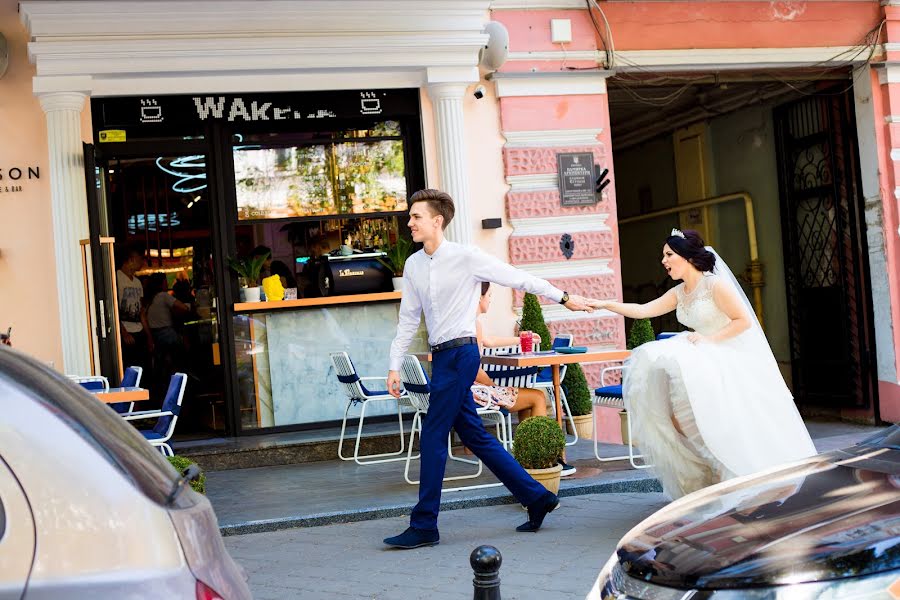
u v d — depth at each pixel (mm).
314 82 10539
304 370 10703
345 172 10984
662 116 15625
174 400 8023
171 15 9836
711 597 2881
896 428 3951
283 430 10648
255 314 10625
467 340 6664
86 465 2373
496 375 8805
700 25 11828
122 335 11602
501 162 11211
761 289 14852
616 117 15477
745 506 3342
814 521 3053
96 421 2619
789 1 12117
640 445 6910
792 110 13836
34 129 10062
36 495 2311
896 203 12391
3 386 2402
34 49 9617
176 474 2777
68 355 9758
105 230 10367
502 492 7945
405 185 11078
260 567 6359
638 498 7785
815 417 13750
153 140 10477
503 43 10852
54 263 10008
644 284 17688
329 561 6410
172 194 11359
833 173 13008
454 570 6012
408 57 10516
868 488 3229
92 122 10180
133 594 2295
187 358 11938
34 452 2344
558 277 11289
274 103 10586
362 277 10797
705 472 6820
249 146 10766
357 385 9625
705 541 3131
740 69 11938
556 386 8586
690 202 16078
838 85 12820
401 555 6449
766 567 2854
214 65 10008
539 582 5660
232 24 10000
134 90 10125
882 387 12547
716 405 6555
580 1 11453
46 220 10047
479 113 11164
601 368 11398
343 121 10930
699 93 14172
